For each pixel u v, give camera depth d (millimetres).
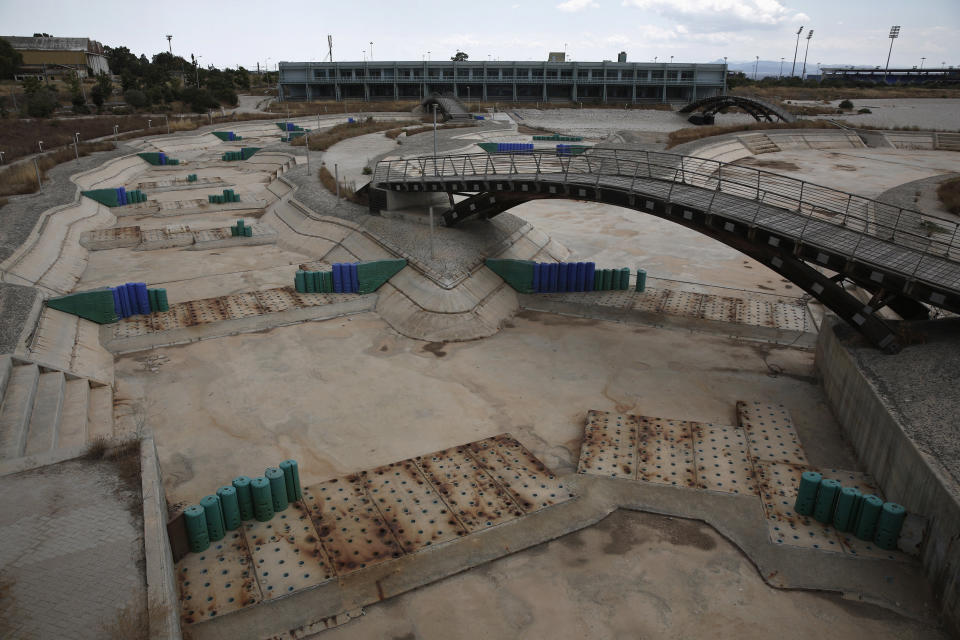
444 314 27875
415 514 16062
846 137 73188
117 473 14430
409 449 19422
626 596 13938
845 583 14086
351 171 54750
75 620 10703
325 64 123750
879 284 19922
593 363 24938
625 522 16125
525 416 21188
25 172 50438
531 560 14922
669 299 30297
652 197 25031
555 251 37469
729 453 18500
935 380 17562
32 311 24562
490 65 119500
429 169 50094
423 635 12992
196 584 13695
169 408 21500
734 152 65500
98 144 69250
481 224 35500
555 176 29516
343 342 26828
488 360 25250
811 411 21344
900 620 13234
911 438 15438
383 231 35188
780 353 25703
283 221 43219
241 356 25375
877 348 20125
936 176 50344
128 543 12344
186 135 82812
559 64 117562
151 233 40781
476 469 17906
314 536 15195
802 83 141625
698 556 15039
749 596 13914
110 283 32750
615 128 91125
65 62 128625
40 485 13945
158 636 10445
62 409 19984
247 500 15469
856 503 15117
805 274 21719
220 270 34969
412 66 121438
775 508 16312
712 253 38156
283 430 20344
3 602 10992
